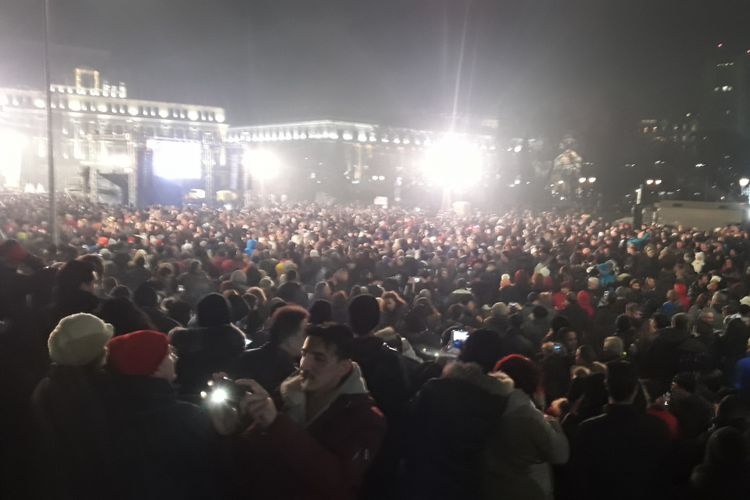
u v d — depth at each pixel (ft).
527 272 58.18
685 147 261.44
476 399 13.83
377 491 15.24
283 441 10.36
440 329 33.60
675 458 16.46
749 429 17.88
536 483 14.39
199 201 209.87
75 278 19.11
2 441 13.41
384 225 103.76
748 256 81.05
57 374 11.53
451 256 66.80
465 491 13.60
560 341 29.32
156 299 28.19
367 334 17.03
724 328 38.37
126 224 90.58
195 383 16.47
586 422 14.98
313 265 53.72
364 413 11.55
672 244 85.97
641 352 31.27
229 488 11.28
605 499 14.21
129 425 11.06
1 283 21.85
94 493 10.90
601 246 78.02
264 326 28.19
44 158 296.92
